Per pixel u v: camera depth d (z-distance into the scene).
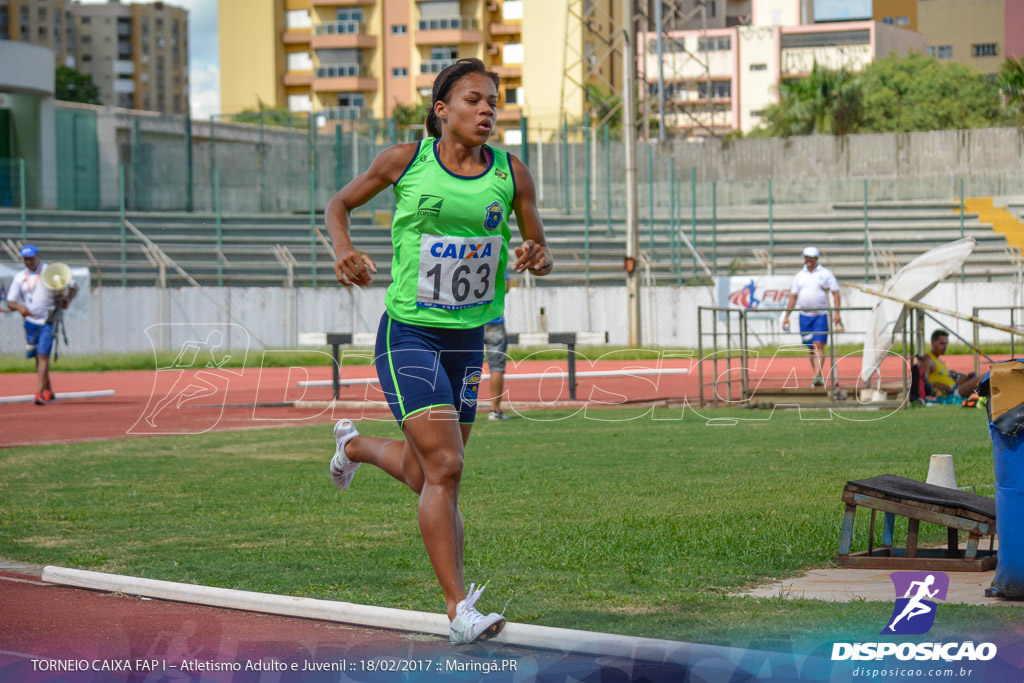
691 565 8.42
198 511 11.44
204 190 67.88
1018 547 7.11
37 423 21.59
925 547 9.16
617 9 135.12
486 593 7.58
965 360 38.09
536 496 11.98
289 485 13.22
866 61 154.88
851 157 73.38
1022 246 56.94
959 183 65.88
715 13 169.88
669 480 13.02
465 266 6.89
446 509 6.60
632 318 43.38
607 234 59.47
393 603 7.38
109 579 7.95
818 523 9.97
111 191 69.12
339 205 6.96
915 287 22.70
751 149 73.56
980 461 13.86
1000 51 162.75
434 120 7.03
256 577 8.26
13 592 7.97
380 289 49.59
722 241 57.91
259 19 135.50
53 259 49.09
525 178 7.10
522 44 128.00
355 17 134.38
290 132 71.19
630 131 43.06
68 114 69.25
